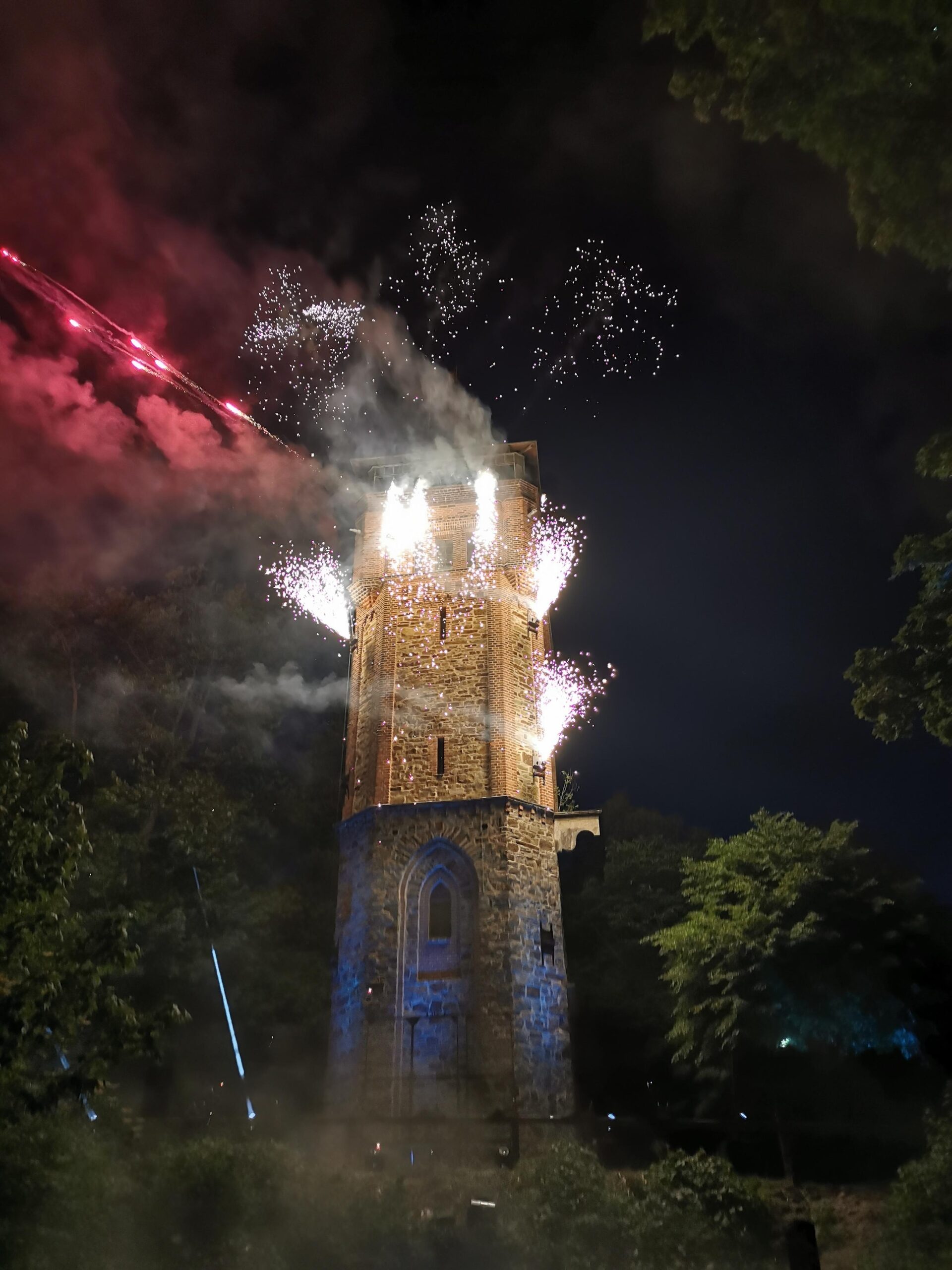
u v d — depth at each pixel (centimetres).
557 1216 1249
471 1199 1395
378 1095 2344
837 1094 2362
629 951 3312
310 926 3184
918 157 1144
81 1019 1274
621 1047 3234
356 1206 1234
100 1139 1270
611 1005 3231
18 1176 1103
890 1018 2312
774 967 2358
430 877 2650
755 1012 2333
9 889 1280
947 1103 1762
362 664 3089
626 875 3594
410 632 3009
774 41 1144
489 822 2653
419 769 2792
